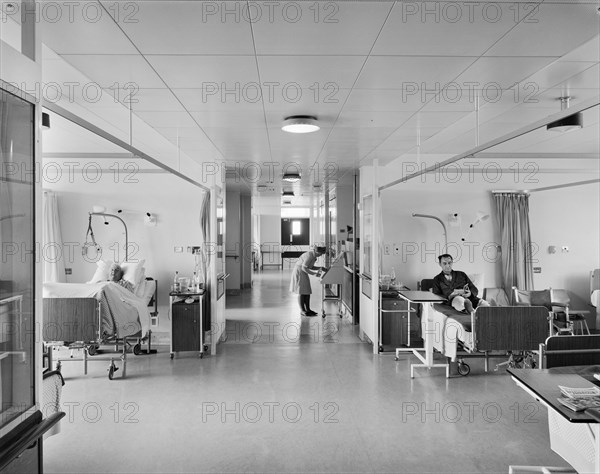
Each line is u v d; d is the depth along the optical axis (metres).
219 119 4.07
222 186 6.53
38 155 1.79
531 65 2.74
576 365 2.78
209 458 2.92
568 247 7.00
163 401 3.97
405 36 2.33
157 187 6.32
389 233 6.83
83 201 6.25
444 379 4.59
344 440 3.19
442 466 2.82
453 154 6.79
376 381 4.53
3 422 1.66
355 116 3.97
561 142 5.71
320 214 12.67
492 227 6.89
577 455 2.27
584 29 2.25
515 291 6.20
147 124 4.33
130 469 2.78
